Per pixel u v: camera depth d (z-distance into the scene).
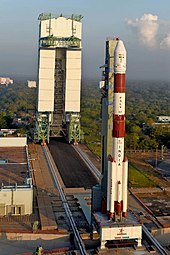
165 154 140.88
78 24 133.38
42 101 135.25
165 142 155.75
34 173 103.81
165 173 113.56
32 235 67.25
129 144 148.38
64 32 132.62
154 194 91.56
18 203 75.06
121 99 63.28
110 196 64.19
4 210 74.56
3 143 120.06
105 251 61.69
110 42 67.12
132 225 62.94
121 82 63.16
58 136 149.75
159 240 69.81
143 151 145.50
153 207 82.50
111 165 63.59
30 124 186.62
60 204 81.62
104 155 69.75
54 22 131.62
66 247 65.44
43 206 79.81
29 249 66.56
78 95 137.00
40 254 60.44
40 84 134.12
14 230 67.56
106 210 66.38
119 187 64.00
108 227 62.00
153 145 149.88
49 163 114.69
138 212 78.81
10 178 83.88
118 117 63.53
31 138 149.50
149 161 129.75
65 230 68.50
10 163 97.25
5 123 187.12
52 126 145.62
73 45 132.75
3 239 66.88
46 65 133.12
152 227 71.31
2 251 65.31
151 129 180.88
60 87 138.62
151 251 61.97
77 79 135.75
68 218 74.12
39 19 131.25
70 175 102.88
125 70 63.25
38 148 134.12
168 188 95.69
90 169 109.44
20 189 75.12
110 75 67.56
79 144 143.12
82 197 86.31
